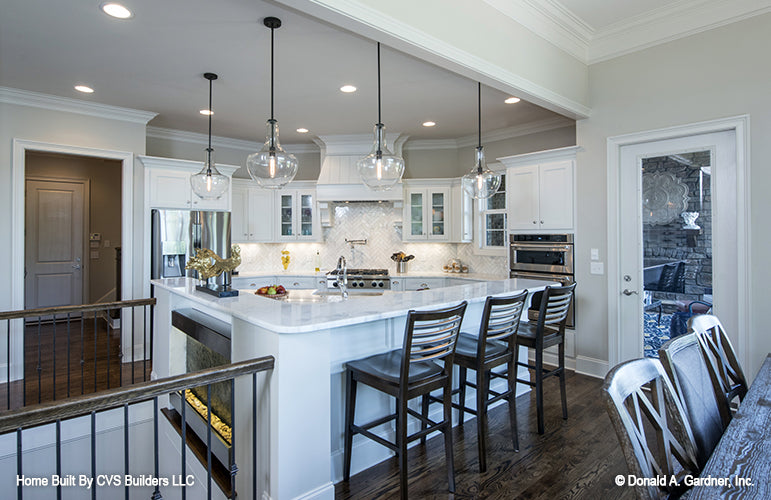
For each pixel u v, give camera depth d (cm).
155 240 466
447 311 215
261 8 262
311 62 343
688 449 128
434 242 607
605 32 383
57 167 642
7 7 258
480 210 595
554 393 361
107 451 312
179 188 486
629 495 216
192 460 268
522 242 466
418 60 338
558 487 224
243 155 630
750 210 313
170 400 335
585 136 409
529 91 335
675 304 357
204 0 253
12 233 395
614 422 105
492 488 223
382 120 514
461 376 287
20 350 396
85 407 148
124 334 455
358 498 216
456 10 278
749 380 312
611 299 391
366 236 652
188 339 336
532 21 337
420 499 214
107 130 450
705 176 340
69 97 418
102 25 282
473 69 288
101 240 679
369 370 221
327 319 208
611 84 389
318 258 665
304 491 201
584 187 411
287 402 194
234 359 233
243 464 223
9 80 375
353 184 580
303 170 665
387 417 238
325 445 210
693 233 346
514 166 475
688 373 151
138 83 384
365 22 227
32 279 624
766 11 306
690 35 342
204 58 334
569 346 427
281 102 442
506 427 296
